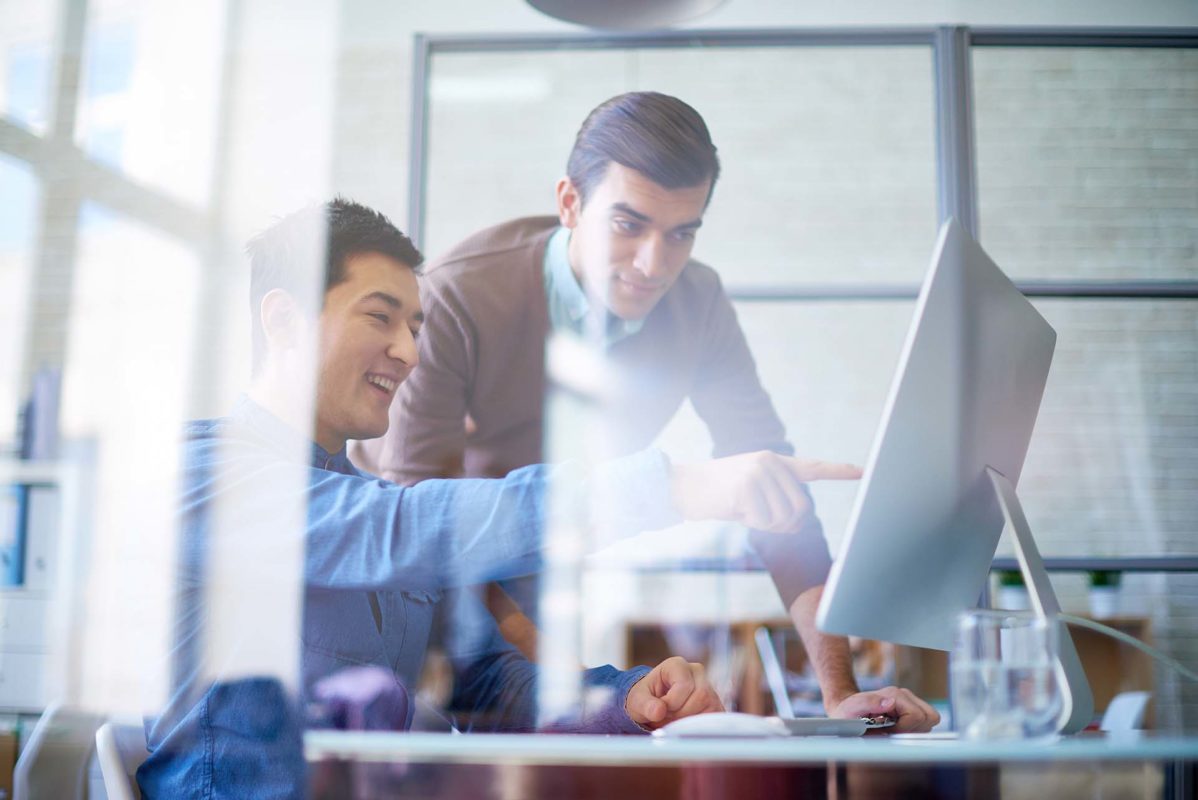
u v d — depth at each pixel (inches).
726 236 155.6
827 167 155.4
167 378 149.6
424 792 30.1
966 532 42.7
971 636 35.4
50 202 153.3
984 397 42.4
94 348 149.6
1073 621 41.5
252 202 154.8
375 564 50.1
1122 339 146.0
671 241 101.2
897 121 155.3
